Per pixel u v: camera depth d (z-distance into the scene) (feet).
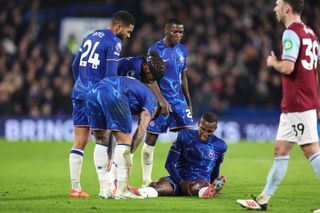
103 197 86.94
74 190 89.81
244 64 224.94
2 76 231.09
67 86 217.15
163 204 81.87
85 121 89.97
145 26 236.02
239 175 120.47
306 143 75.97
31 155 163.32
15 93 220.43
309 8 237.66
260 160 150.92
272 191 77.61
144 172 102.37
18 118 216.74
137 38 230.27
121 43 87.92
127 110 83.10
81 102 89.20
